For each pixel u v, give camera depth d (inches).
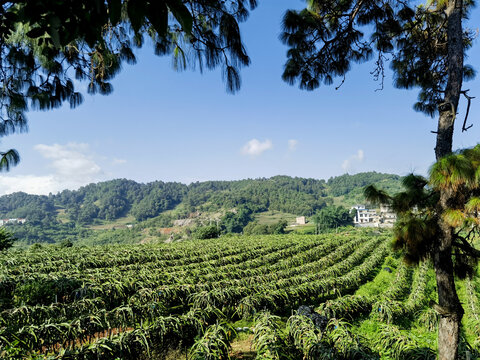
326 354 214.7
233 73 114.5
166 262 708.7
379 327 309.1
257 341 232.8
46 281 376.5
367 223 4104.3
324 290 498.6
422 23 200.2
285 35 198.8
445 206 134.7
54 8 45.3
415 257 153.6
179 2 42.2
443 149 152.6
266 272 651.5
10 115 159.3
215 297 375.9
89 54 167.8
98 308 324.8
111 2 40.4
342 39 203.2
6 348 191.6
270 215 7278.5
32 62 139.3
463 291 564.1
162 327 232.7
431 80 223.9
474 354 247.1
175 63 139.3
